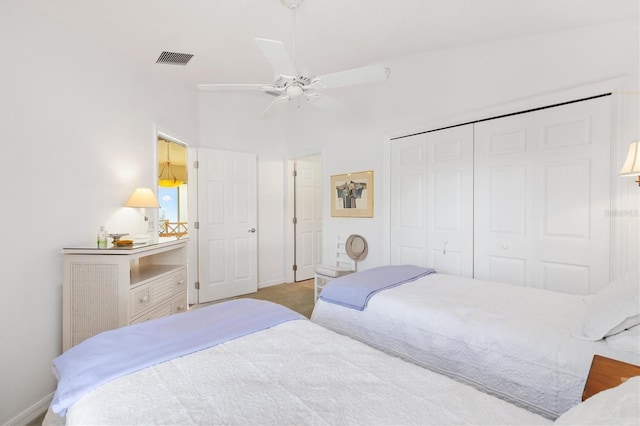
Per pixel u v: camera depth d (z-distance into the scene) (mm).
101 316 2115
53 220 2121
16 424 1872
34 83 1988
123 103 2824
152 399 916
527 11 2209
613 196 2158
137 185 3006
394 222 3539
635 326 1290
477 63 2828
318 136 4469
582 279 2297
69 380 1042
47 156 2078
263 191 4840
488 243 2795
